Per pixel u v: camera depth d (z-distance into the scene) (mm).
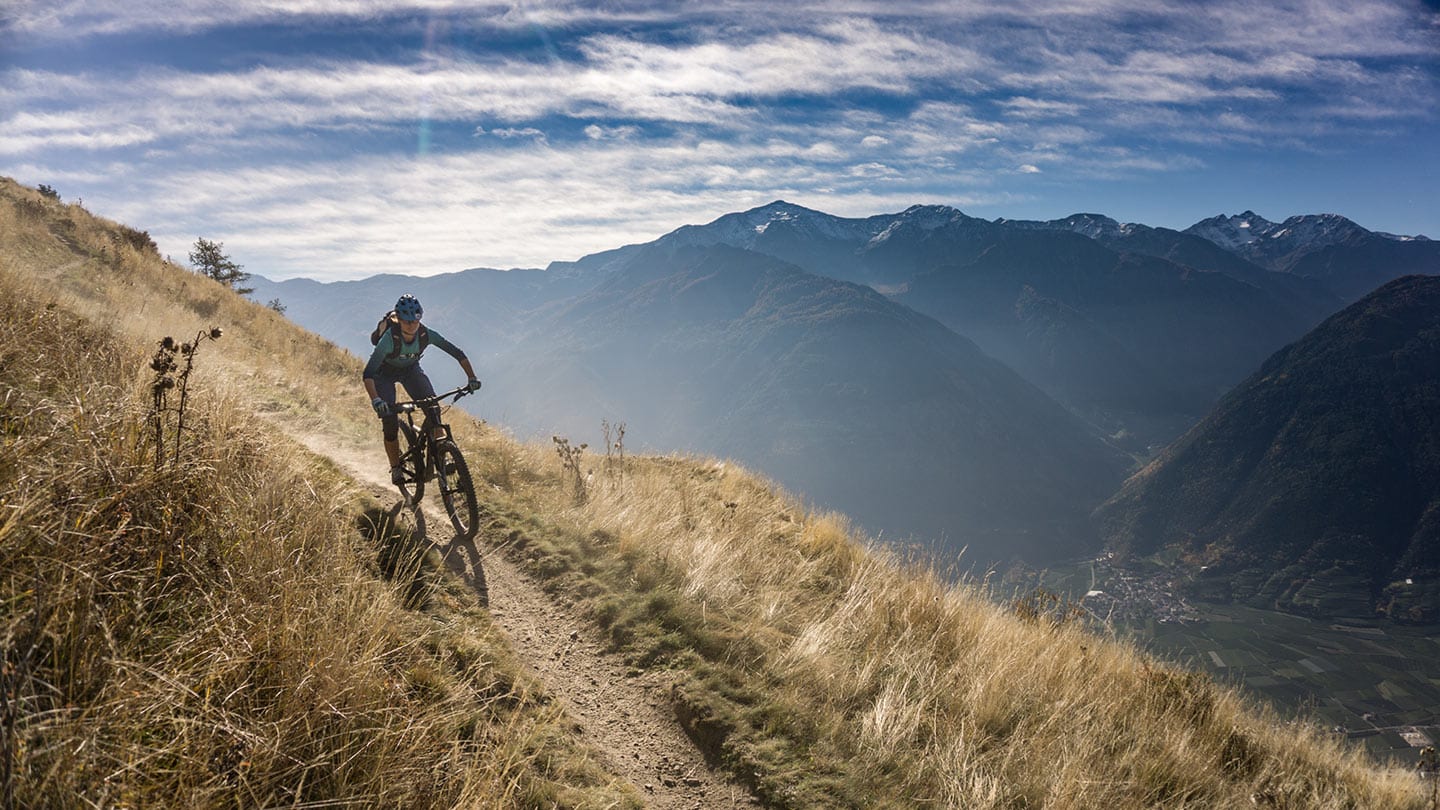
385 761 2771
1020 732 4793
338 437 8797
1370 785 6035
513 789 3062
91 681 2408
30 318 5625
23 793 1933
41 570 2477
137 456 3523
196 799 2221
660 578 6090
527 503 7418
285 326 21219
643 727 4242
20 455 3059
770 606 6098
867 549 8523
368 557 4523
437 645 3910
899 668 5316
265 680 2883
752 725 4340
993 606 7605
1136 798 4523
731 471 11156
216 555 3396
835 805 3801
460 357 6438
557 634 5043
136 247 21750
